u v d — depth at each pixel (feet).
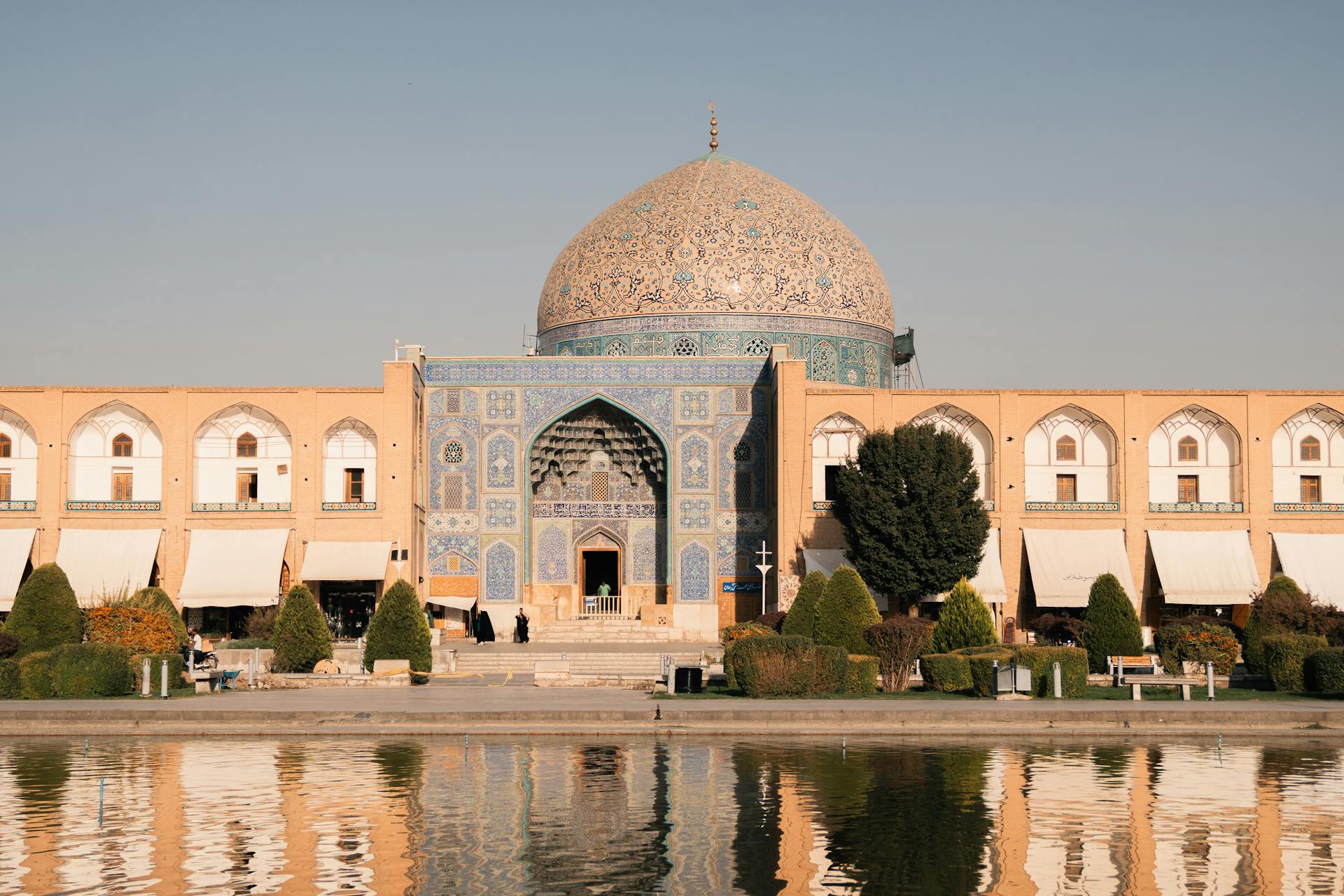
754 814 39.01
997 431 109.50
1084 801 40.96
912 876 32.58
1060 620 100.27
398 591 85.61
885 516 98.58
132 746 53.67
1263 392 109.70
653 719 58.95
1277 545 108.17
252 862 33.63
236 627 110.83
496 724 58.65
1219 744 54.29
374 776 45.62
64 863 33.58
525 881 32.17
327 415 111.14
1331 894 31.24
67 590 84.94
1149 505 109.29
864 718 59.00
